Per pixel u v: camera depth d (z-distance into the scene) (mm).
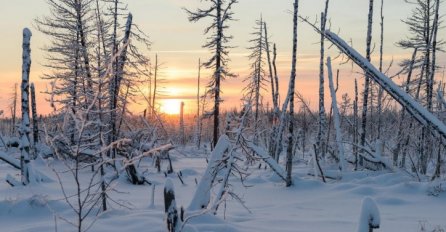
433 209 13289
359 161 24438
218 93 31547
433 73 22562
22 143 16312
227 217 10742
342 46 12680
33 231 8500
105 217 9547
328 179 21281
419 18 25000
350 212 12695
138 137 22125
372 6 21828
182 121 64438
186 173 24328
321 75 28047
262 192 17469
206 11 31359
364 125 23609
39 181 16531
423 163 21141
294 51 18641
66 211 10422
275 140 27578
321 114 28297
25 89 16453
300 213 12328
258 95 40625
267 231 9008
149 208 11180
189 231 7402
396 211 12961
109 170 20781
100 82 6137
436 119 11883
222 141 10453
